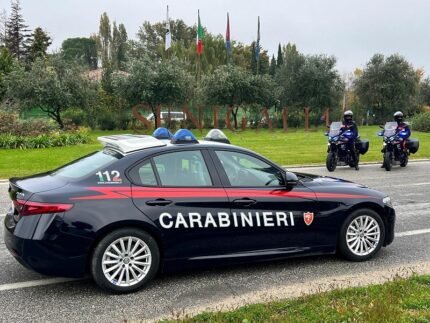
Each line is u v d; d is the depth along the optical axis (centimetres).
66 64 3356
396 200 986
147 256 479
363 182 1234
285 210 532
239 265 563
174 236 486
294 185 538
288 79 4306
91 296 468
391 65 4469
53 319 416
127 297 466
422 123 3781
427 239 682
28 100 3123
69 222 448
